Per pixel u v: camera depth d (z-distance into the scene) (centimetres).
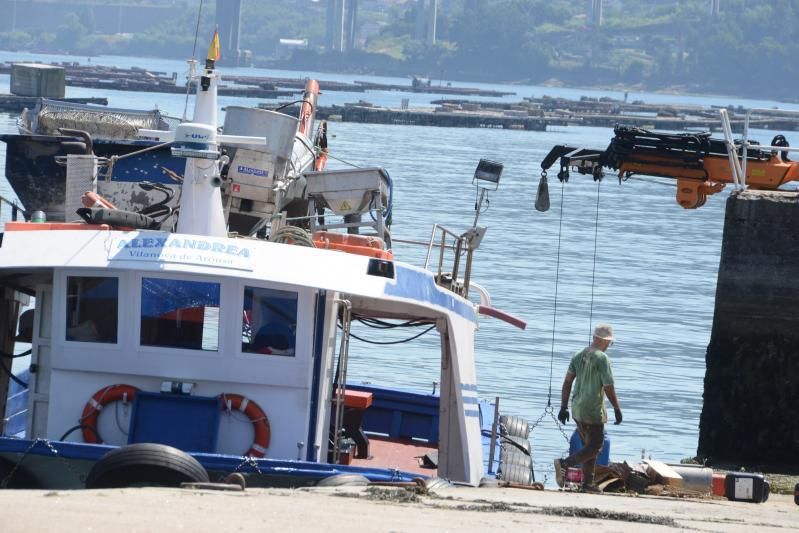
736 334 7188
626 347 12812
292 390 4794
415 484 4291
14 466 4459
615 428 9800
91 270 4762
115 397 4788
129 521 2852
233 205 6275
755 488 5638
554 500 4456
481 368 11475
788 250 7106
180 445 4728
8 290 5409
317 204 6562
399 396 6869
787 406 7119
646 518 3728
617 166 8344
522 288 15738
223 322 4750
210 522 2895
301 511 3184
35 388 4981
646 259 18975
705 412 7269
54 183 9481
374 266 4900
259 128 6284
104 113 10562
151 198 6262
